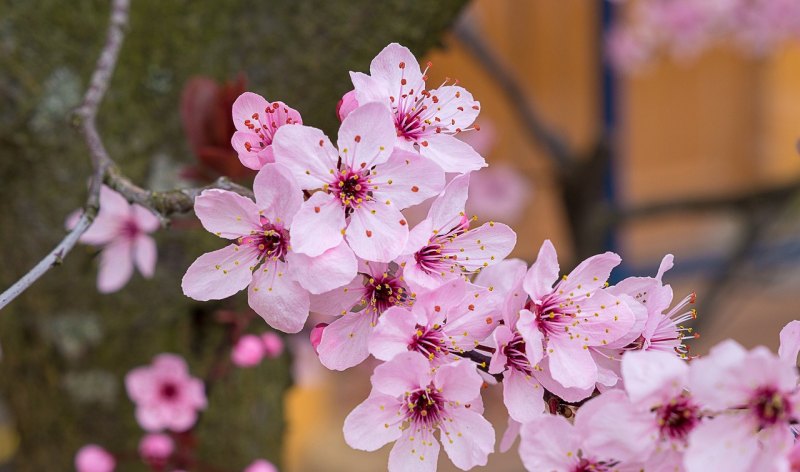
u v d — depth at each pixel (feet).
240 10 1.31
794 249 3.59
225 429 1.37
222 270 0.98
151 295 1.33
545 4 3.65
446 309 0.97
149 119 1.32
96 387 1.34
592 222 2.37
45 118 1.29
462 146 1.00
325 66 1.31
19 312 1.34
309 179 0.97
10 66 1.28
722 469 0.91
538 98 3.70
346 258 0.96
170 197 1.03
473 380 0.97
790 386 0.90
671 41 3.72
